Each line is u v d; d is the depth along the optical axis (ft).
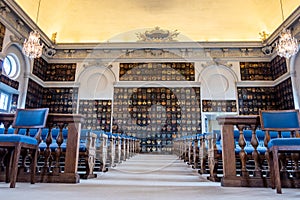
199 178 12.47
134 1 37.47
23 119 10.45
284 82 32.99
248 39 37.52
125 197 6.79
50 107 36.40
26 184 9.72
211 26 37.86
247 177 9.83
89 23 38.55
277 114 9.98
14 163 8.69
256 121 10.51
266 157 9.97
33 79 34.19
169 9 37.65
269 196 7.41
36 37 27.45
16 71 31.45
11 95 31.27
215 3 37.11
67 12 38.14
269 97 35.32
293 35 30.35
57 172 10.55
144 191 8.04
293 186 9.72
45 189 8.29
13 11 27.86
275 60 35.27
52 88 37.29
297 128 9.57
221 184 9.97
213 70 36.70
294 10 28.19
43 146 11.44
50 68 38.24
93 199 6.42
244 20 37.40
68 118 11.07
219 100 35.50
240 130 10.59
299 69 30.63
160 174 14.20
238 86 36.17
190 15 37.76
